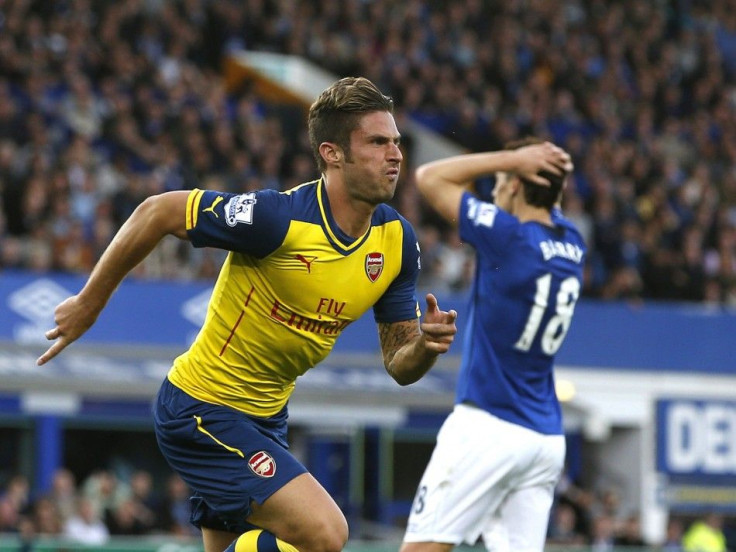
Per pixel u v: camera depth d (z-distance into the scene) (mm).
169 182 21516
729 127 31219
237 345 6180
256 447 6168
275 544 6094
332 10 28656
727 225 26109
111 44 24281
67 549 11930
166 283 19469
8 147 20297
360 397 19250
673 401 22359
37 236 19266
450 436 7559
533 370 7586
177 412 6301
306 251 5945
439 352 5973
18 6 23734
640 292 23859
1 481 18969
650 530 21984
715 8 35219
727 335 22828
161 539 14180
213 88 24969
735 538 22141
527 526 7562
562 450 7668
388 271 6203
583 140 28453
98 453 19859
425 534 7477
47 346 18516
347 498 20781
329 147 5953
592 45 31375
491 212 7684
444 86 27891
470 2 30391
